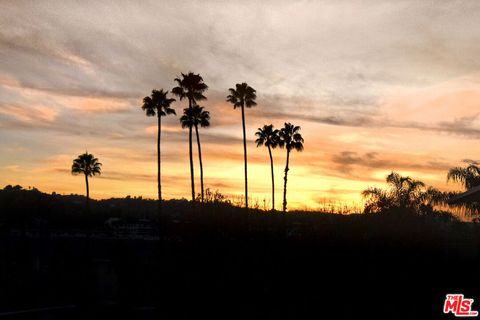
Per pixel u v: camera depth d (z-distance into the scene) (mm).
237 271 9289
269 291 9180
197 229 9523
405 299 9352
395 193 22359
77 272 18609
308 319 9000
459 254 10352
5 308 15852
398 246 9672
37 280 19266
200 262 9406
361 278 9281
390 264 9500
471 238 10984
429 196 22500
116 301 12031
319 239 9383
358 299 9195
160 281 9773
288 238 9469
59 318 12539
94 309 12422
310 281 9211
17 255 24469
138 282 10984
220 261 9359
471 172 22766
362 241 9539
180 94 44250
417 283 9570
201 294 9305
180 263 9516
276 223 9750
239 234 9445
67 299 16047
